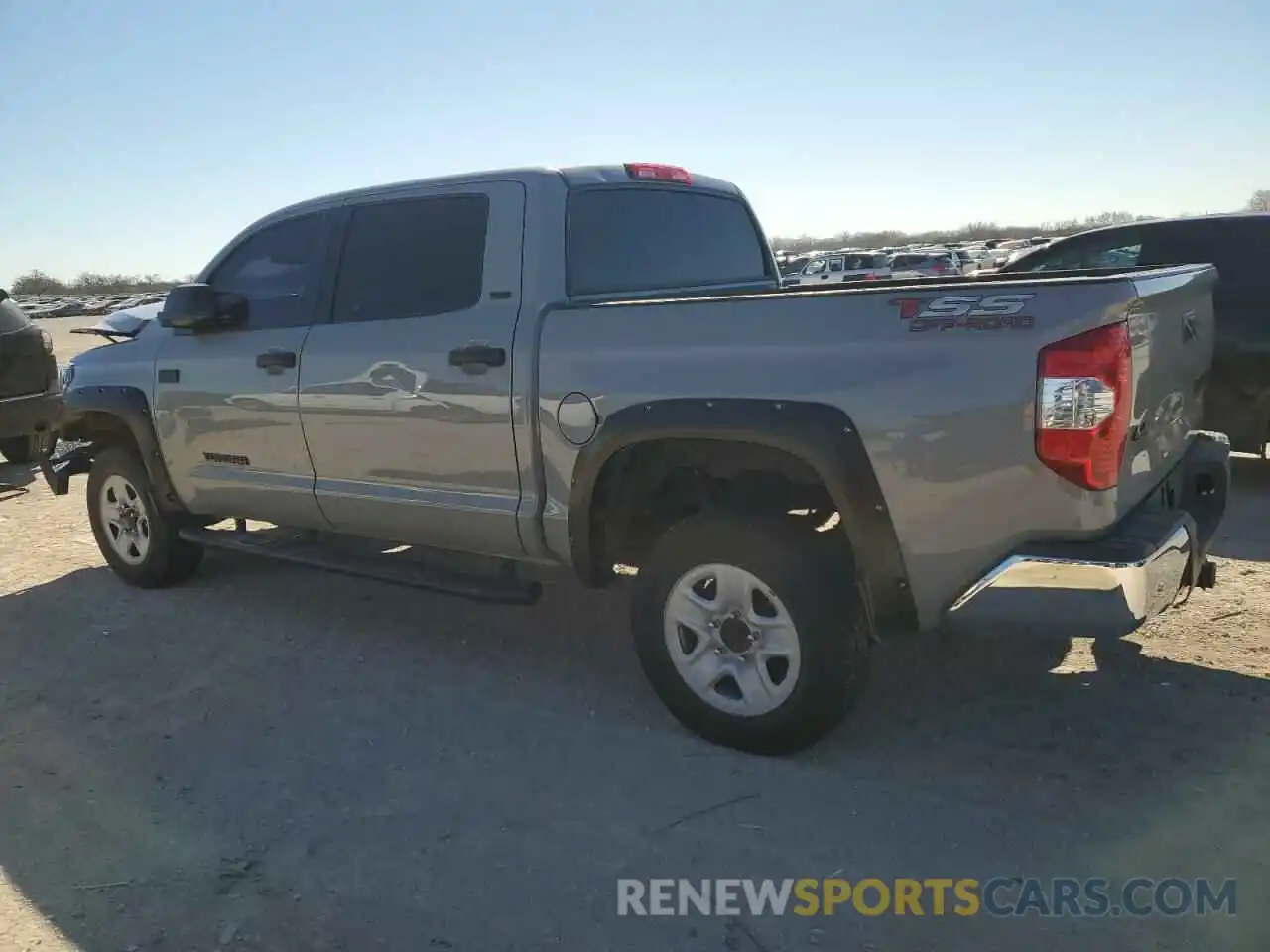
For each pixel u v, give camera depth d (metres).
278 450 4.89
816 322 3.29
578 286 4.15
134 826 3.32
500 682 4.37
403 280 4.44
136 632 5.17
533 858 3.05
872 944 2.64
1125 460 3.08
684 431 3.48
